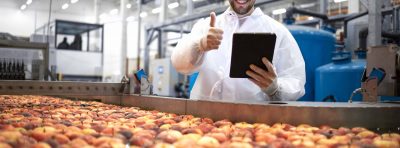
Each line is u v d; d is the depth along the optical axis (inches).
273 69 85.0
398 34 220.7
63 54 330.0
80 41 360.8
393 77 110.3
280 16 482.9
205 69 117.6
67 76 332.5
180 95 386.9
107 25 707.4
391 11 231.9
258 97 115.6
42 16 519.5
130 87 126.4
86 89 135.7
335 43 227.6
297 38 208.2
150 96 108.8
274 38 80.1
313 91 214.1
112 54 708.7
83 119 80.4
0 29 534.3
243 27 117.9
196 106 86.0
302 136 56.7
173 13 600.4
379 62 113.0
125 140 54.3
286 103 74.7
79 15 510.3
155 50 685.9
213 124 72.1
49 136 53.6
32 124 65.5
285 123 69.6
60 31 371.6
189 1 382.6
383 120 69.6
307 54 209.6
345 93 193.0
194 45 103.1
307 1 467.8
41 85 136.4
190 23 465.1
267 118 71.4
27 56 229.5
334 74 197.2
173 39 444.1
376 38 200.7
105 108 111.0
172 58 115.6
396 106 70.8
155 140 53.7
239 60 84.2
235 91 115.6
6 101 126.5
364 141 53.0
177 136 55.8
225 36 118.3
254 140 56.8
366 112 68.6
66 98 147.9
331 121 67.9
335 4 473.7
